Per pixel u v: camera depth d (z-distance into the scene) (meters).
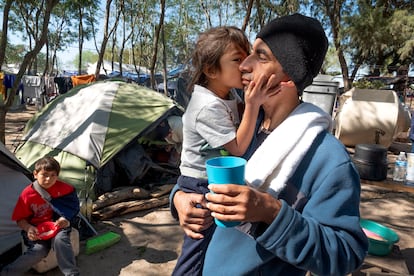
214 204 0.94
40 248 3.23
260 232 1.00
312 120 1.09
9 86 20.83
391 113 9.54
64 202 3.32
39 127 6.34
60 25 31.62
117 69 32.59
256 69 1.16
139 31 30.64
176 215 1.56
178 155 6.82
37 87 21.73
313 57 1.08
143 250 4.20
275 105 1.22
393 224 5.04
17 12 26.03
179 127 6.27
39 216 3.27
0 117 6.50
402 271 2.70
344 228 0.96
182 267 1.76
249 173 1.13
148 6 28.67
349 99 10.42
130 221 5.01
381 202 5.98
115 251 4.16
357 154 3.65
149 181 6.25
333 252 0.92
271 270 1.12
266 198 0.94
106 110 5.82
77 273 3.30
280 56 1.09
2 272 3.10
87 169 5.23
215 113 1.48
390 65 23.98
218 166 1.05
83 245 4.22
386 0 19.38
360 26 16.59
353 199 0.99
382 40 16.53
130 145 5.66
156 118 6.00
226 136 1.42
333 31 18.20
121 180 5.98
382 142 9.71
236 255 1.16
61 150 5.50
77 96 6.53
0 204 3.84
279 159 1.07
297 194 1.05
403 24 16.16
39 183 3.24
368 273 2.68
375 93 10.43
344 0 18.44
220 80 1.57
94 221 4.93
